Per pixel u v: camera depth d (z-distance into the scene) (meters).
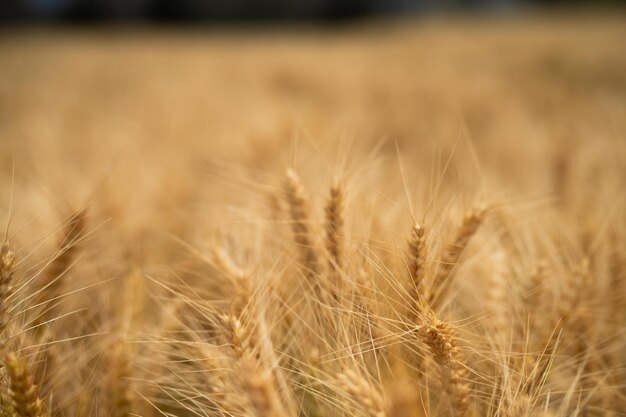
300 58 6.25
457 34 9.56
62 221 1.05
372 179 1.21
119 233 1.19
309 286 1.02
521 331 1.02
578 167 1.39
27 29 17.62
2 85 4.63
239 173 1.27
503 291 1.04
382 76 4.54
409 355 0.98
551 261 1.08
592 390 0.99
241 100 3.30
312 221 1.03
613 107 2.15
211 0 22.75
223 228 1.14
